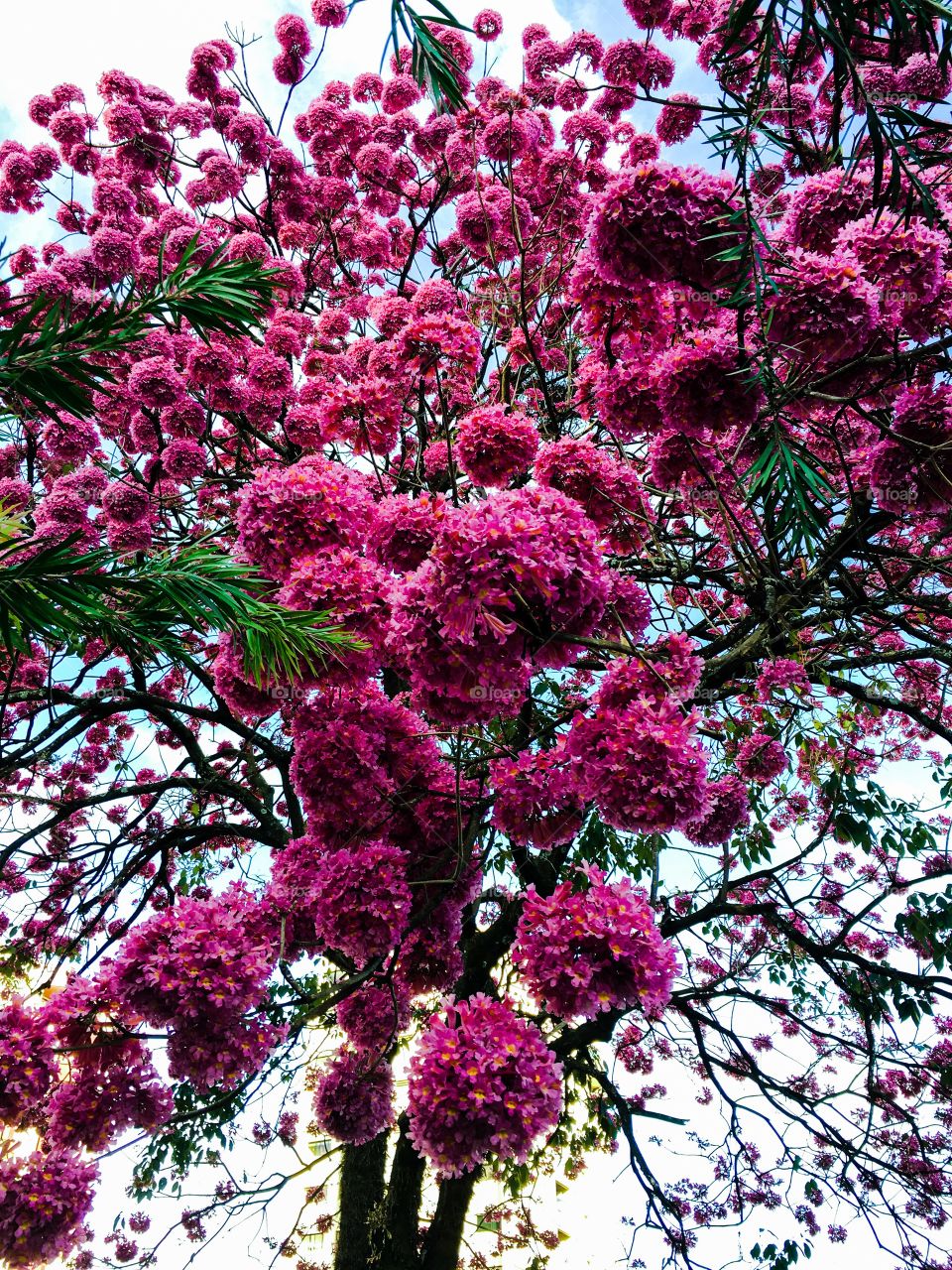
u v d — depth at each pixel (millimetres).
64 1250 2027
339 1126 2711
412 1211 4508
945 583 3742
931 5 1402
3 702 3807
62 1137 2119
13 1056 2076
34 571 1743
